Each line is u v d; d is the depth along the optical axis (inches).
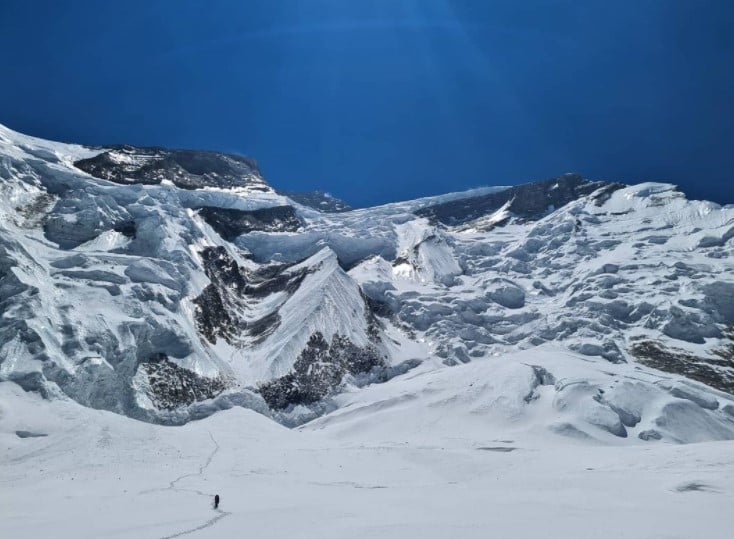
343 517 1042.7
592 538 815.7
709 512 1015.0
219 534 894.4
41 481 1531.7
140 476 1619.1
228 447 2143.2
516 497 1288.1
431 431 2640.3
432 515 1054.4
